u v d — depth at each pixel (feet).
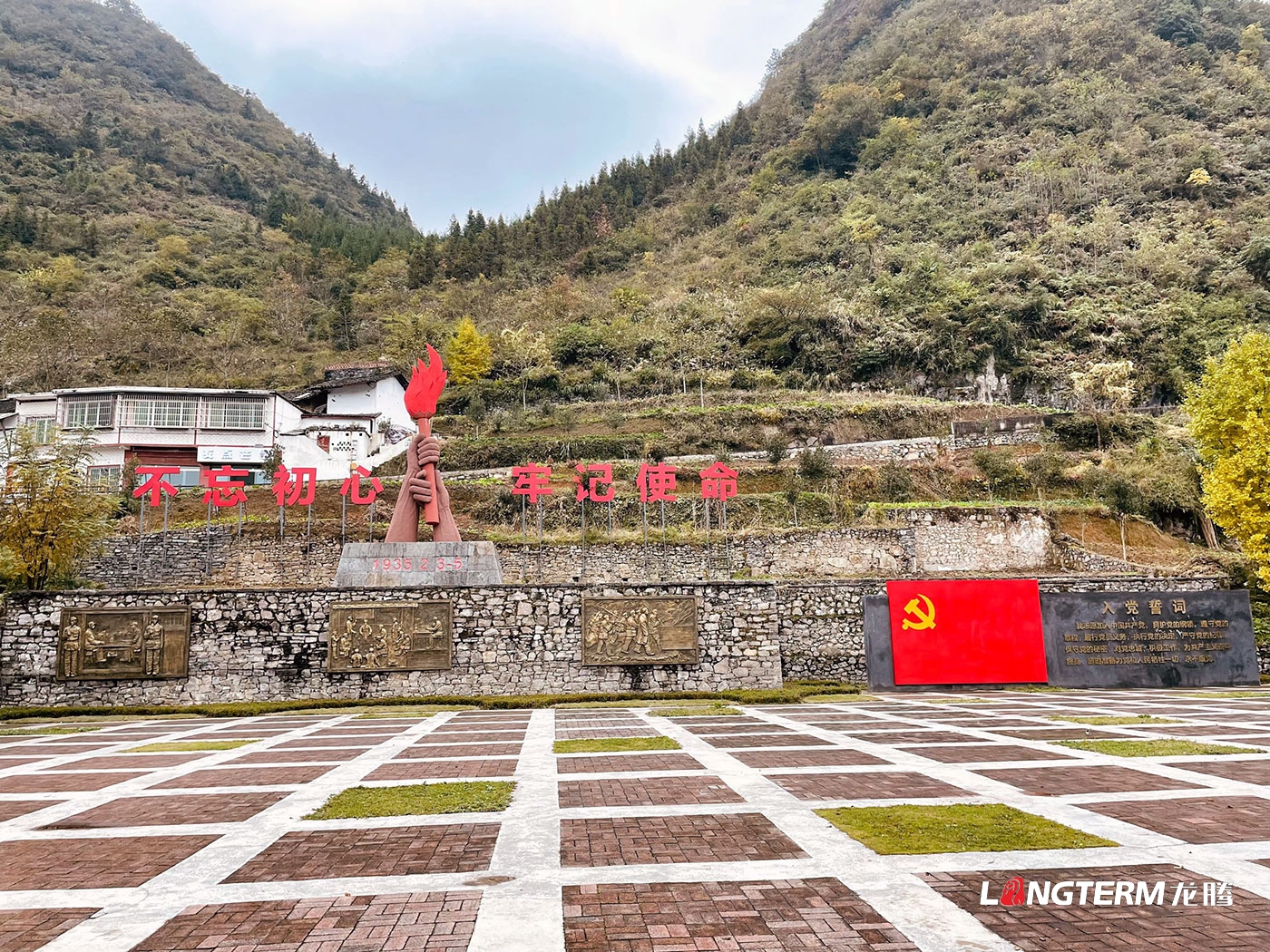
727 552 104.22
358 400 168.45
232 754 40.78
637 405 182.39
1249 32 331.57
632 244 331.57
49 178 338.13
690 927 17.12
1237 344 96.07
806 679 76.23
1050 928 16.97
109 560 101.91
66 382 189.67
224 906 18.69
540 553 103.04
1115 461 130.52
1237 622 71.67
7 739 48.91
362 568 69.87
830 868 20.81
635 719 52.80
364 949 16.12
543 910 18.12
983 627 70.79
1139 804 27.14
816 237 278.05
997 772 32.71
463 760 37.50
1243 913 17.83
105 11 569.64
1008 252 238.27
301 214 377.30
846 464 132.46
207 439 145.59
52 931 17.26
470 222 362.94
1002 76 338.34
